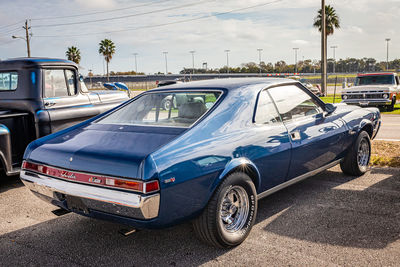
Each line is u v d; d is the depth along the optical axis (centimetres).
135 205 246
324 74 2650
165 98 349
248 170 317
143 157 254
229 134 307
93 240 333
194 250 307
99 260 295
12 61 534
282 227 345
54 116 535
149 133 298
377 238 315
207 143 287
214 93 334
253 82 360
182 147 273
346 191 441
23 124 515
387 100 1443
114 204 256
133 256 299
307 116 405
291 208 392
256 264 279
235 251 302
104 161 265
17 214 404
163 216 258
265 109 350
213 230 288
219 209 288
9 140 468
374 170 531
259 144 322
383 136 838
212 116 307
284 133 354
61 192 282
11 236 345
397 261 277
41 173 302
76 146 296
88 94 625
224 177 293
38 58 544
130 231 272
